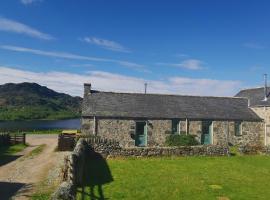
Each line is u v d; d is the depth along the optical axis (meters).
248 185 19.41
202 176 21.16
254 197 17.08
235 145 37.22
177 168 23.25
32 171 20.53
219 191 17.91
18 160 24.91
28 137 44.94
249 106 40.78
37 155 27.31
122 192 16.91
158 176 20.66
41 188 16.33
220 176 21.36
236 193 17.67
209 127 36.81
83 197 15.66
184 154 27.88
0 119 130.62
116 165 23.69
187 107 37.88
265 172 23.11
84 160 22.81
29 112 155.25
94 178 19.75
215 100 40.84
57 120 137.62
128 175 20.66
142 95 38.84
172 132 35.47
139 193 16.88
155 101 38.06
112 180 19.33
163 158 26.95
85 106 35.00
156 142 34.78
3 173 20.05
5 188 16.39
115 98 37.16
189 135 34.66
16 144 35.25
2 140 34.16
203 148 28.38
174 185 18.69
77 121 130.38
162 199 16.12
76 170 17.34
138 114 34.75
